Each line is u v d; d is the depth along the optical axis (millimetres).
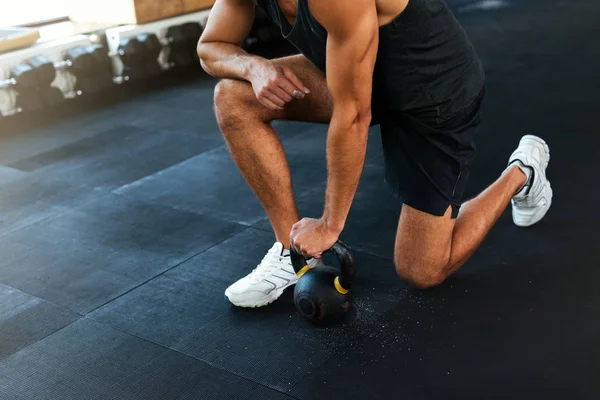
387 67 1628
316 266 1878
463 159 1809
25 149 3551
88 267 2322
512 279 2039
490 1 6117
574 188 2564
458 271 2109
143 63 4559
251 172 1919
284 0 1561
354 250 2287
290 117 1899
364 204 2621
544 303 1913
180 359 1802
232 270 2240
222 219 2617
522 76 3975
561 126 3176
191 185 2963
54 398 1684
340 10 1298
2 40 3986
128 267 2303
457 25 1687
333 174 1513
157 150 3422
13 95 3916
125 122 3896
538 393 1574
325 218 1615
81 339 1925
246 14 1850
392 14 1538
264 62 1744
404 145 1791
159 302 2084
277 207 1942
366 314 1925
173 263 2311
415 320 1884
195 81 4648
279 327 1905
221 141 3498
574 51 4375
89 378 1752
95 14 4691
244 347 1829
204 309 2027
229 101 1850
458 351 1744
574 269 2062
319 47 1554
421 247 1896
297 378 1690
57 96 4109
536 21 5262
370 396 1608
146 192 2920
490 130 3219
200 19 4891
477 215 1978
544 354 1707
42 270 2324
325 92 1833
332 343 1812
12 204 2887
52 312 2068
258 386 1673
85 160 3346
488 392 1591
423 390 1615
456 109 1720
